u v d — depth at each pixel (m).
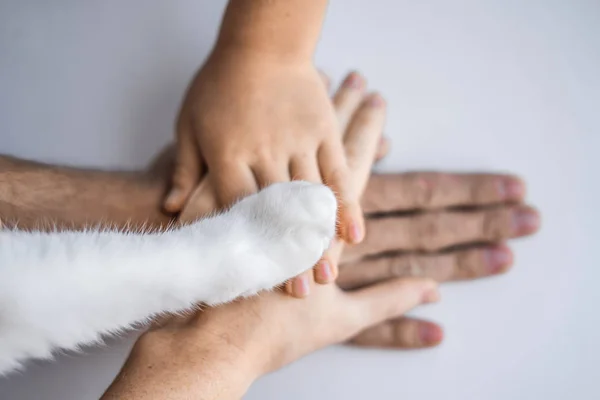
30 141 0.44
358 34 0.46
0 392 0.40
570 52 0.45
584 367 0.42
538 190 0.44
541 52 0.45
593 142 0.44
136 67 0.45
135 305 0.29
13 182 0.40
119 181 0.41
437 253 0.43
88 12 0.46
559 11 0.46
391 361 0.42
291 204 0.31
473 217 0.43
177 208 0.38
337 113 0.42
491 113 0.45
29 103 0.44
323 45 0.46
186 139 0.39
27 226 0.39
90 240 0.29
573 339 0.42
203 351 0.35
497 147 0.45
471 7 0.45
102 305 0.29
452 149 0.45
